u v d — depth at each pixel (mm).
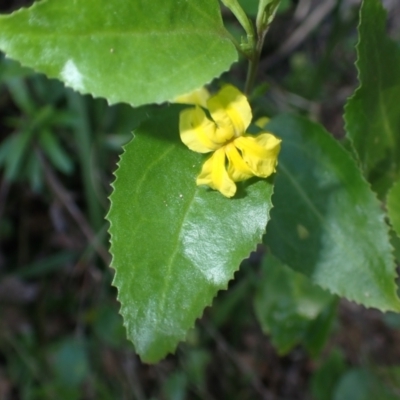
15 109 260
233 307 249
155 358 90
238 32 204
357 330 268
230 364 262
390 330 269
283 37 260
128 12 77
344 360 234
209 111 91
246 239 91
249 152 87
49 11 74
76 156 257
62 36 75
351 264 112
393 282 111
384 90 109
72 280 271
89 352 255
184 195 92
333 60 272
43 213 280
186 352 248
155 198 91
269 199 91
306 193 115
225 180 89
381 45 104
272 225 114
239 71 249
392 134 115
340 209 113
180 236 91
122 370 255
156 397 253
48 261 263
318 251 113
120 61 77
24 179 264
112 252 88
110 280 254
